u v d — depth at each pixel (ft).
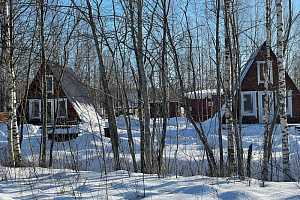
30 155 34.94
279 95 25.36
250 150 25.07
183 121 71.87
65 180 20.45
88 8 24.93
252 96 73.56
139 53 24.09
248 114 73.46
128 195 16.37
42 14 27.45
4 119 68.69
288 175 24.00
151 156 24.39
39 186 18.85
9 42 26.99
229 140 25.32
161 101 27.17
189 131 56.59
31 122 73.51
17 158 27.09
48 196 16.31
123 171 23.52
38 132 56.80
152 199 15.26
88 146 40.65
